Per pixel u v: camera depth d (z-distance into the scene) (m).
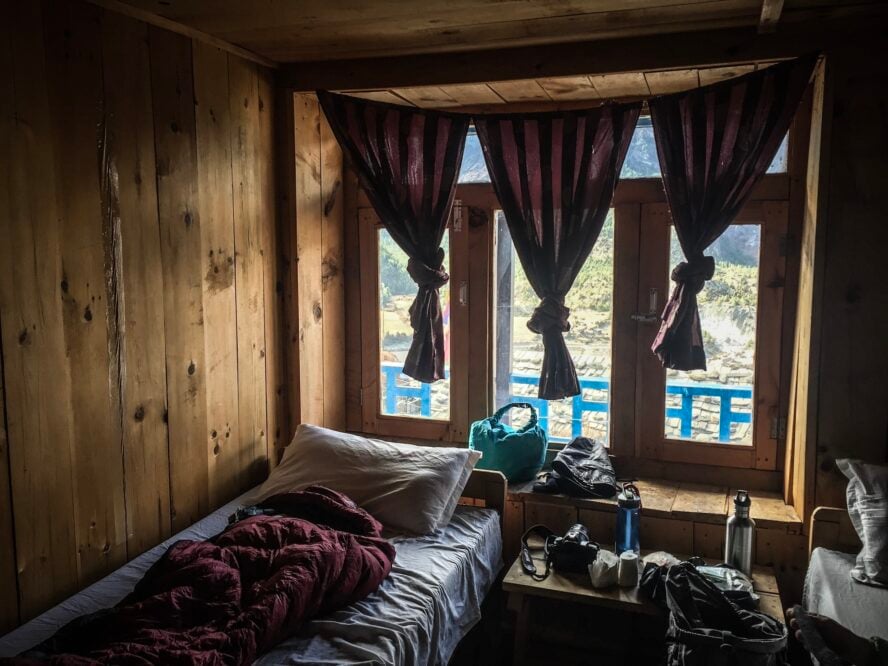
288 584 1.78
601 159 2.62
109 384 2.18
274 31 2.46
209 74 2.55
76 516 2.09
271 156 2.93
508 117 2.70
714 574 2.30
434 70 2.74
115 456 2.21
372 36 2.51
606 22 2.35
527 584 2.33
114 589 2.07
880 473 2.23
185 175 2.46
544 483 2.82
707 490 2.84
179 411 2.47
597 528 2.73
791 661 2.21
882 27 2.26
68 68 2.01
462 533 2.47
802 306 2.59
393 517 2.47
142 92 2.26
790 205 2.70
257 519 2.12
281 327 3.04
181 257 2.45
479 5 2.18
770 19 2.22
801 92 2.34
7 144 1.84
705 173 2.49
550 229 2.70
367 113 2.85
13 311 1.87
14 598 1.90
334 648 1.77
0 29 1.81
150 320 2.33
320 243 3.16
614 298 2.97
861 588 2.07
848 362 2.37
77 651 1.64
